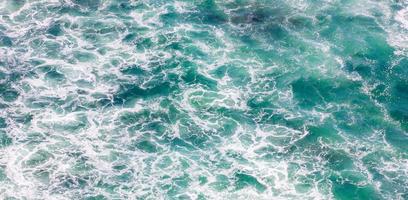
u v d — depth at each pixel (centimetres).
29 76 5328
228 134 5003
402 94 5388
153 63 5538
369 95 5375
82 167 4678
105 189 4553
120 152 4809
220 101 5253
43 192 4491
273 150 4894
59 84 5281
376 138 5028
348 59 5672
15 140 4822
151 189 4578
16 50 5550
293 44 5791
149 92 5291
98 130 4950
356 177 4728
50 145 4809
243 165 4775
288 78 5484
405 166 4822
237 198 4553
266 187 4628
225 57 5638
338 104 5297
